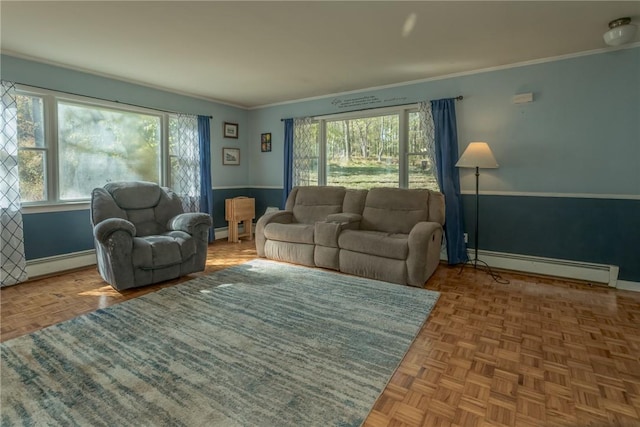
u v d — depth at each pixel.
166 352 2.03
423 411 1.55
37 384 1.71
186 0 2.32
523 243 3.75
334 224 3.74
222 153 5.59
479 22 2.68
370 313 2.62
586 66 3.34
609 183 3.31
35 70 3.48
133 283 3.04
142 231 3.60
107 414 1.50
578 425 1.48
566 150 3.48
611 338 2.26
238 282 3.34
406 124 4.43
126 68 3.81
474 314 2.64
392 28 2.78
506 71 3.73
